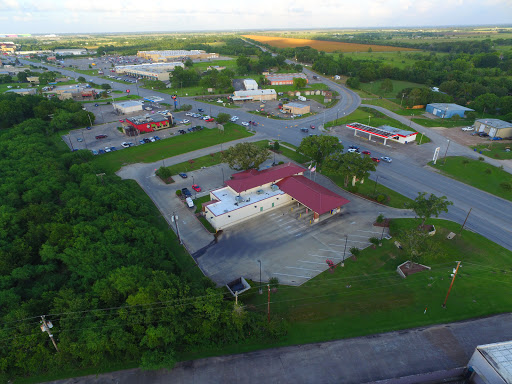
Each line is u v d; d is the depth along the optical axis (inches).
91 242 2356.1
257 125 5718.5
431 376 1598.2
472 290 2176.4
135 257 2256.4
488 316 1989.4
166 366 1651.1
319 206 2896.2
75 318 1772.9
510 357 1537.9
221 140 4982.8
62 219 2637.8
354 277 2317.9
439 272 2336.4
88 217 2728.8
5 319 1743.4
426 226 2775.6
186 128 5556.1
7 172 3474.4
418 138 4918.8
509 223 2851.9
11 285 2043.6
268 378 1673.2
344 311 2052.2
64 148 4667.8
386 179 3686.0
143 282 1946.4
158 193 3486.7
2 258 2165.4
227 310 1899.6
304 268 2412.6
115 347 1724.9
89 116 5674.2
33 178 3282.5
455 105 6205.7
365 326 1953.7
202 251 2613.2
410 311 2041.1
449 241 2645.2
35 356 1665.8
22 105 6023.6
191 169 4030.5
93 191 3085.6
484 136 4891.7
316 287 2237.9
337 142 3865.7
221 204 2962.6
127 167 4119.1
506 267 2361.0
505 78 7480.3
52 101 6323.8
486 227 2802.7
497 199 3218.5
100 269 2121.1
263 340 1878.7
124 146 4736.7
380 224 2886.3
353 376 1673.2
